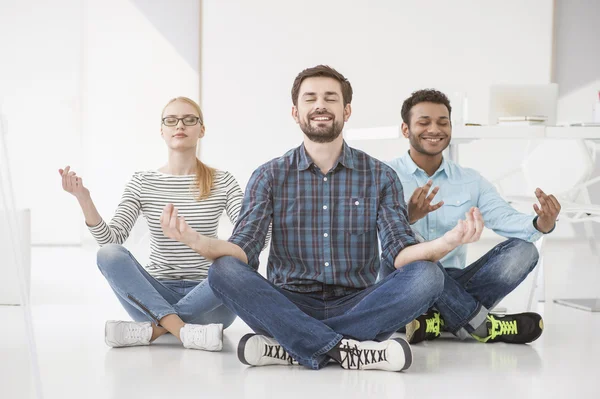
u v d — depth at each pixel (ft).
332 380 7.14
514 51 20.06
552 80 20.02
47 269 16.88
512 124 11.57
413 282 7.44
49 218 22.31
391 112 20.17
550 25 19.99
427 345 8.97
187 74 21.59
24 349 8.49
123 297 8.64
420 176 9.77
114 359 8.01
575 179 14.01
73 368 7.61
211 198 9.41
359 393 6.68
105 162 22.06
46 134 22.11
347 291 7.98
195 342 8.38
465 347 8.87
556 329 10.30
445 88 20.12
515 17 20.02
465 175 9.76
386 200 8.02
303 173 8.01
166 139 9.45
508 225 9.30
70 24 21.90
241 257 7.60
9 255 11.66
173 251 9.28
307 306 7.84
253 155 20.33
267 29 20.17
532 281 11.73
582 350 8.80
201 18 20.22
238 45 20.22
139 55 21.70
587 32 20.10
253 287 7.40
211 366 7.69
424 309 7.60
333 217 7.98
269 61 20.21
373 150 19.13
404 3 20.07
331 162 7.98
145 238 11.51
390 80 20.13
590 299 13.14
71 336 9.32
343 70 20.15
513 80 20.08
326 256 7.93
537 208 8.86
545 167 14.32
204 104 20.31
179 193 9.39
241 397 6.54
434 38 20.07
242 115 20.29
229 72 20.26
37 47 21.97
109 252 8.59
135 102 21.84
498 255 9.25
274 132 20.30
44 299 12.53
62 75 21.97
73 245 22.39
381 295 7.54
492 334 9.06
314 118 7.72
